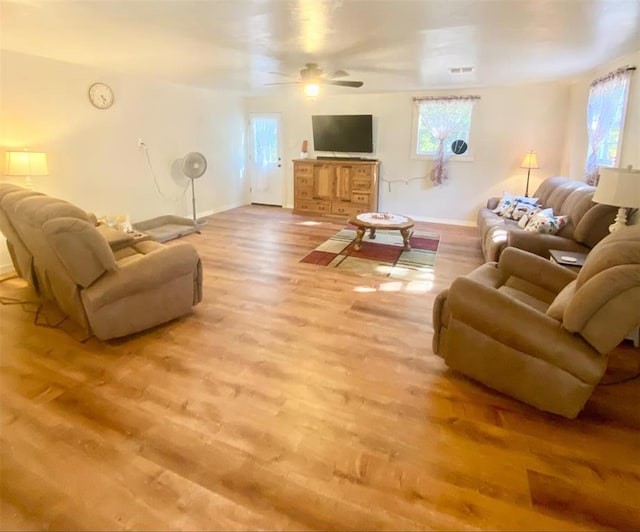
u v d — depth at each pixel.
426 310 3.48
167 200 6.41
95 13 2.76
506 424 2.12
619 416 2.20
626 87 3.96
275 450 1.93
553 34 3.20
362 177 6.98
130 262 2.87
